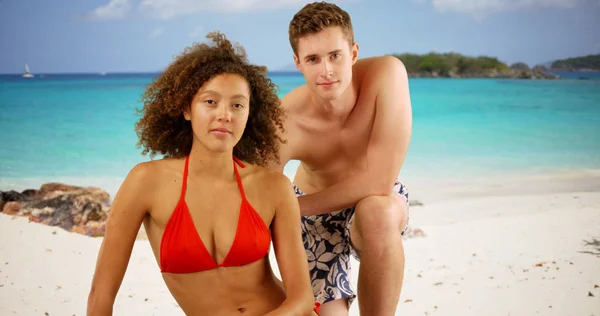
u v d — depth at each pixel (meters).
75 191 7.39
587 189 9.06
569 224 6.62
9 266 5.16
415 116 17.47
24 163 11.07
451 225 6.75
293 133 3.16
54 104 17.91
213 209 2.28
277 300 2.37
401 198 3.02
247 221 2.29
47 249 5.66
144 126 2.45
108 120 15.56
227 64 2.29
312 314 2.35
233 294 2.29
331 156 3.22
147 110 2.43
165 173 2.30
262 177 2.39
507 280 4.81
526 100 20.75
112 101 18.86
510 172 10.50
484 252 5.64
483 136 14.23
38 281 4.83
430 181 9.88
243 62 2.39
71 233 6.25
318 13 2.81
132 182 2.26
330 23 2.79
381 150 3.00
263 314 2.30
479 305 4.30
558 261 5.27
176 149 2.45
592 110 18.45
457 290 4.62
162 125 2.43
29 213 6.71
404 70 3.14
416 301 4.40
